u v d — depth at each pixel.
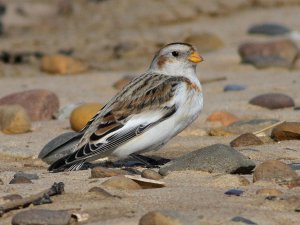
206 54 19.27
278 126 11.33
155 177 9.11
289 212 7.65
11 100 13.95
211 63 18.58
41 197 8.10
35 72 18.84
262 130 11.77
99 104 12.73
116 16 23.61
